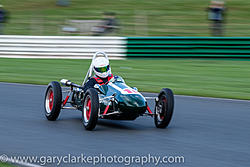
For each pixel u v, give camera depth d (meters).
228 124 16.19
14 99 20.92
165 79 28.58
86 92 14.38
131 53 36.44
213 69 32.41
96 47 36.75
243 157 11.45
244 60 35.50
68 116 17.05
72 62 35.72
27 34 48.88
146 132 14.23
